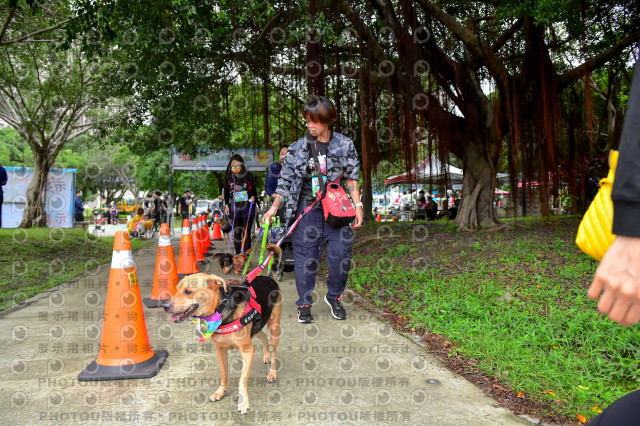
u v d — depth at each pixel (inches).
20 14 474.6
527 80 363.6
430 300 182.9
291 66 428.5
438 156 402.6
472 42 359.9
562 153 403.5
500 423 90.7
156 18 266.4
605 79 495.8
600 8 350.6
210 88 411.5
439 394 104.5
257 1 295.6
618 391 104.2
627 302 31.5
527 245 266.5
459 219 382.3
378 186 606.5
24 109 680.4
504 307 166.1
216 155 639.1
